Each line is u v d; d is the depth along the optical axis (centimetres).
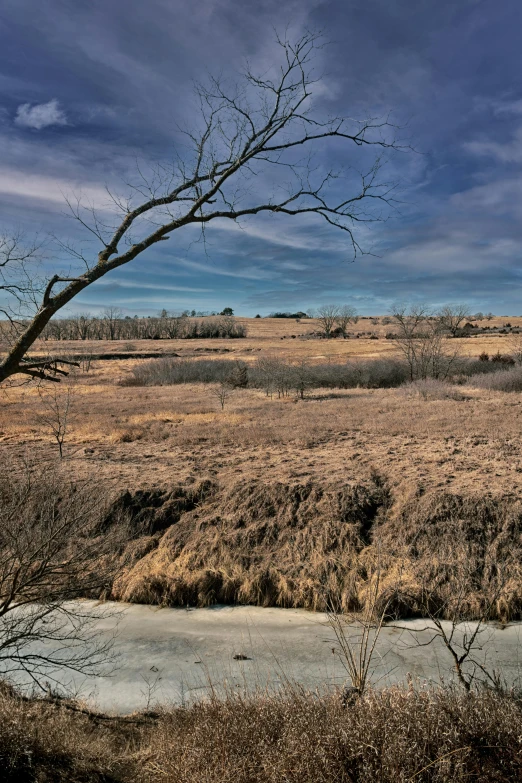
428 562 918
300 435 1705
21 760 404
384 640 770
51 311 285
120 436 1758
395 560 943
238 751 376
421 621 824
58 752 435
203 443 1681
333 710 393
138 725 568
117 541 880
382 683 655
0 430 1912
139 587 948
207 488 1195
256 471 1293
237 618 884
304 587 926
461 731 346
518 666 675
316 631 825
